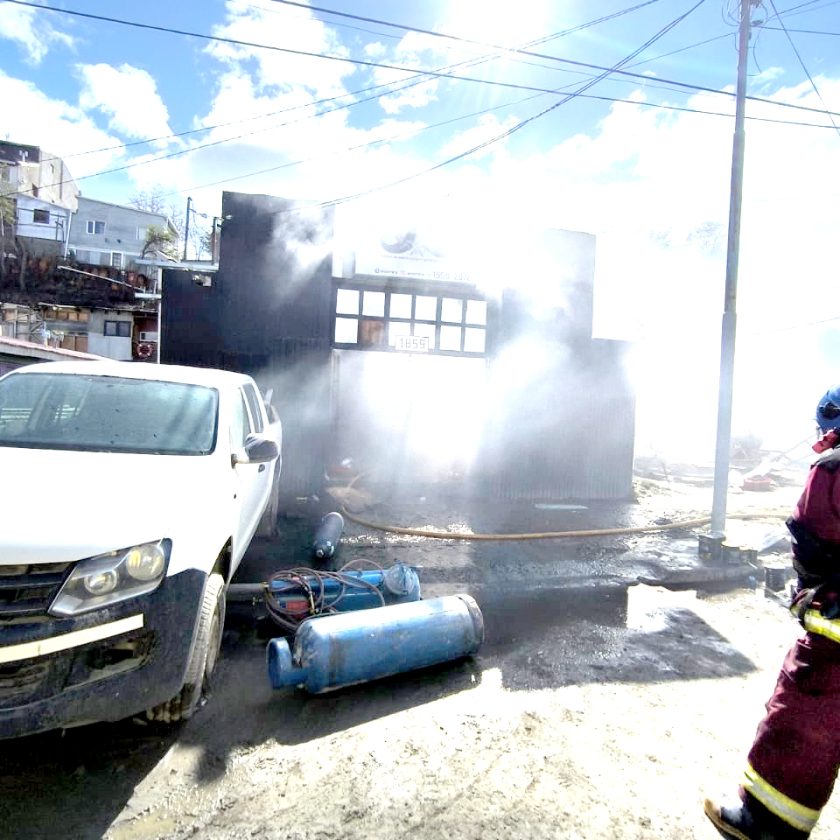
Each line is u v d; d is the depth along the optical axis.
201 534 2.91
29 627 2.31
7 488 2.70
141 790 2.54
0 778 2.56
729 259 6.91
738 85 6.91
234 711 3.19
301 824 2.40
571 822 2.48
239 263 8.55
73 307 30.95
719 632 4.72
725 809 2.45
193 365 8.52
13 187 34.06
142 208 42.16
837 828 2.56
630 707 3.46
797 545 2.29
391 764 2.81
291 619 4.07
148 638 2.58
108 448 3.43
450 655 3.77
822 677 2.21
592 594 5.54
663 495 11.05
